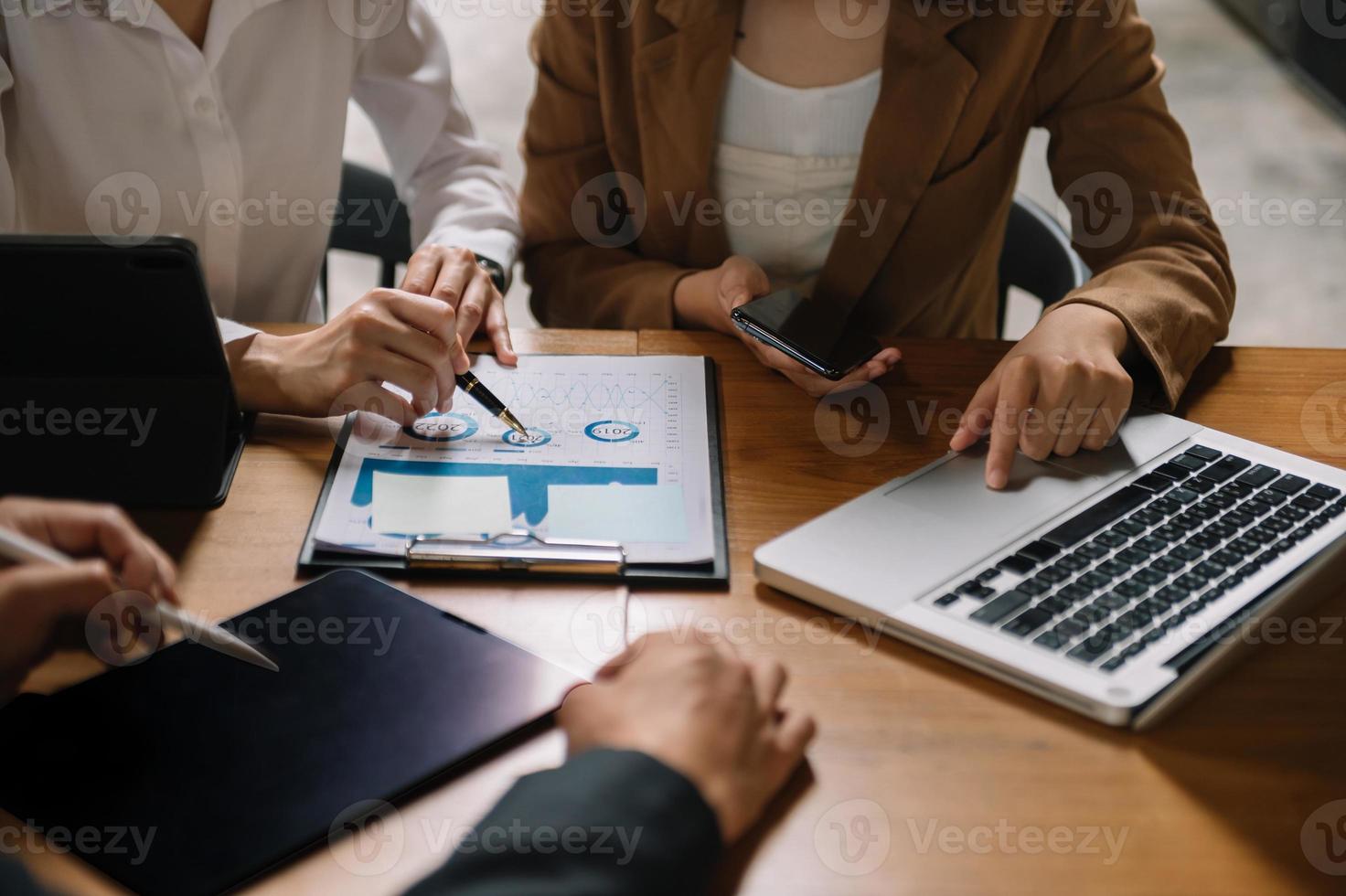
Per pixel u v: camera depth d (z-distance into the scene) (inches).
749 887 21.4
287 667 25.9
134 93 46.3
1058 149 52.0
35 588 24.0
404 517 31.5
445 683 25.6
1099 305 39.6
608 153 55.1
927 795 23.5
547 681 25.8
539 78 55.7
